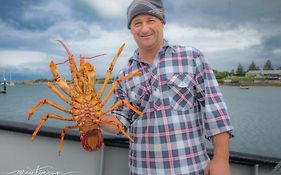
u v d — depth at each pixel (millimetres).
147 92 1776
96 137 1736
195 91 1756
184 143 1688
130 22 1780
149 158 1744
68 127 1751
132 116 1936
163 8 1774
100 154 2506
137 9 1707
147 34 1720
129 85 1855
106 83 1662
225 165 1653
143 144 1772
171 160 1688
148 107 1753
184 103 1717
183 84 1708
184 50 1780
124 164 2477
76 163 2555
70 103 1646
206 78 1715
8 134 2648
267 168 2268
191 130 1718
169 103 1710
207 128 1703
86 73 1638
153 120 1729
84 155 2541
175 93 1715
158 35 1750
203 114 1740
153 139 1725
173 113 1700
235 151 2330
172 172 1687
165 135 1697
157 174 1717
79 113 1611
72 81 1639
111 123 1703
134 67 1870
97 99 1641
